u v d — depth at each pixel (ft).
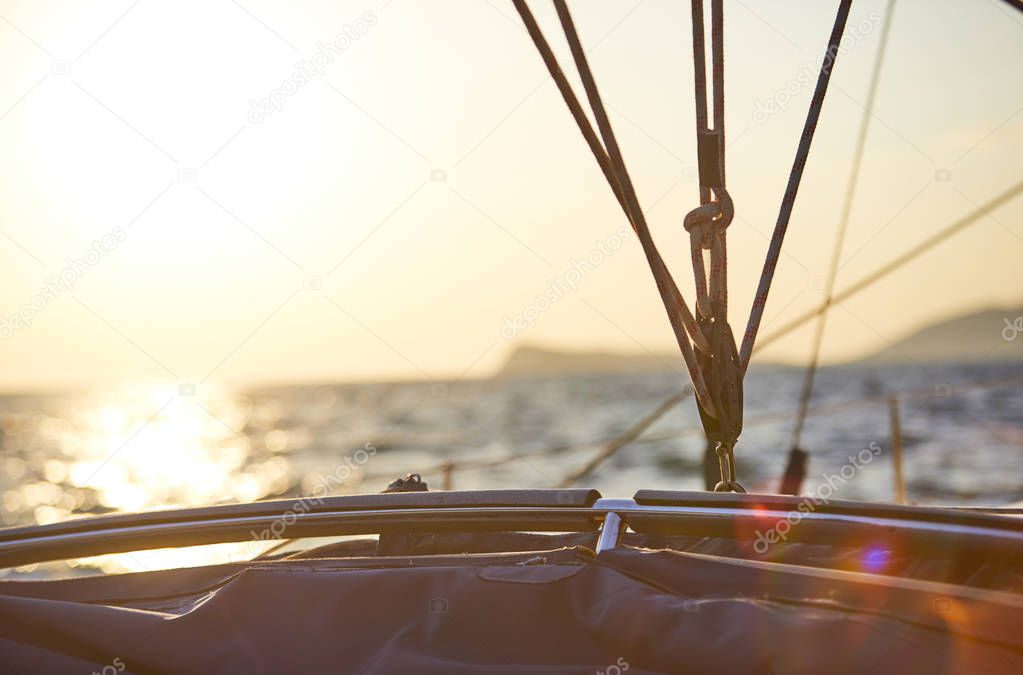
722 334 6.88
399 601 5.29
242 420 261.85
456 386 403.54
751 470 72.74
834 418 103.19
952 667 4.20
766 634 4.50
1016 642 4.28
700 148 6.94
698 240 6.97
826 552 5.45
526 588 5.19
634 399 226.38
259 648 5.14
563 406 207.41
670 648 4.64
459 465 14.12
